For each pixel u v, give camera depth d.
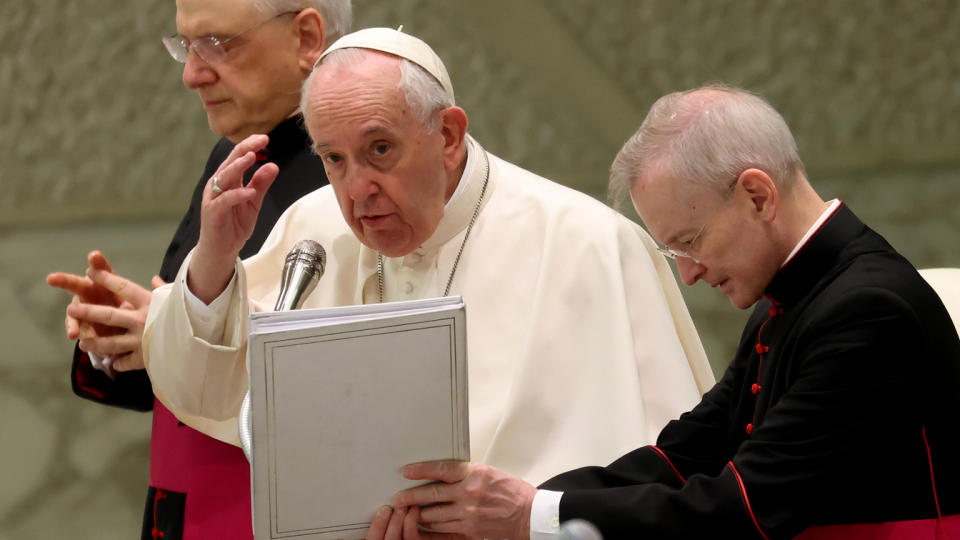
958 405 8.15
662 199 8.38
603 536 8.20
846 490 8.07
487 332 10.64
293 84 12.57
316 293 11.37
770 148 8.30
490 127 27.86
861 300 7.90
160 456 12.18
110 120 29.16
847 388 7.83
